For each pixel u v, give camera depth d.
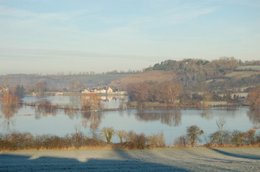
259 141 47.28
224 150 43.34
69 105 138.88
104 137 46.22
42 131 67.81
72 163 30.06
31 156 36.19
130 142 43.31
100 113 115.88
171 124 80.81
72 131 67.00
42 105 132.62
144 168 26.39
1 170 24.88
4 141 40.50
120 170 25.14
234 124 79.81
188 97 157.25
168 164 29.12
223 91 176.25
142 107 137.75
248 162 31.23
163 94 150.00
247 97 147.50
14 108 132.75
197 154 40.16
